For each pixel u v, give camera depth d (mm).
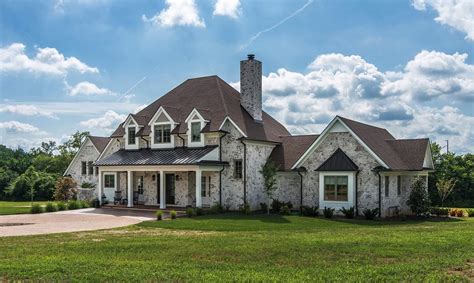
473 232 21375
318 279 11805
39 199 59938
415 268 12969
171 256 15281
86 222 28141
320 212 32812
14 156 95875
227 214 32406
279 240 18641
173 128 37219
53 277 12102
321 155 33969
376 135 36219
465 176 54625
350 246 16750
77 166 50094
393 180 33406
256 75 38406
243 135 34719
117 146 41531
